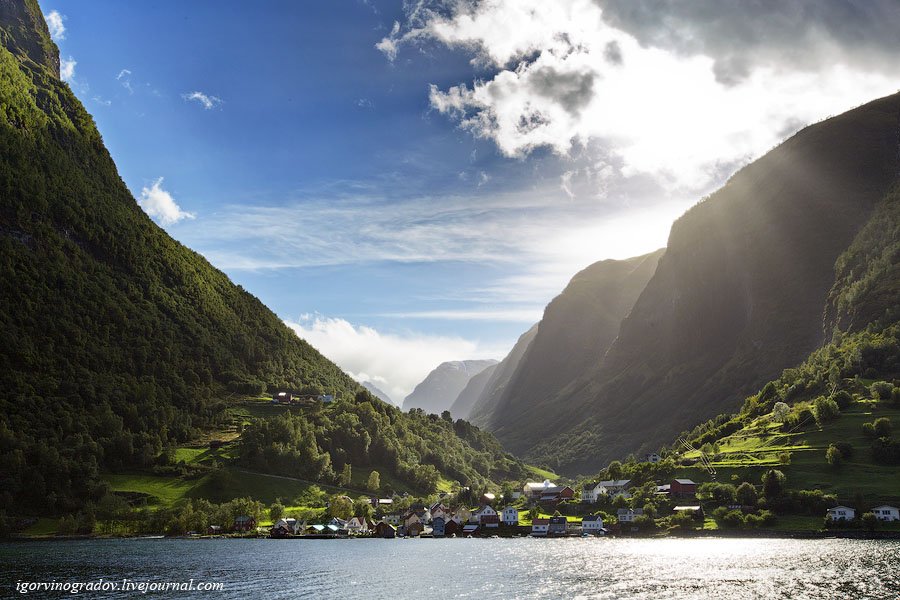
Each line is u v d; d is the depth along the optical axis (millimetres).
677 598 124500
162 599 125125
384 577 150375
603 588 134750
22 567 162000
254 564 171250
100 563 170250
